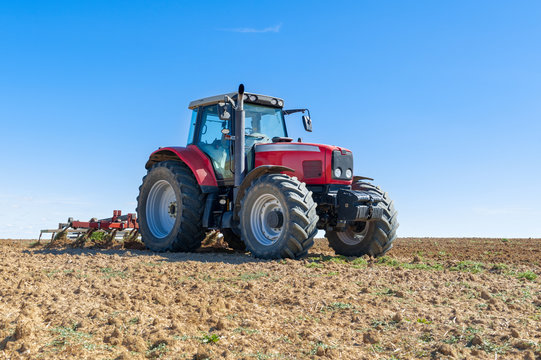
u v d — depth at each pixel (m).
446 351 2.58
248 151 7.17
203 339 2.70
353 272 5.05
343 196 6.52
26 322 2.84
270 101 7.58
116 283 4.16
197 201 7.67
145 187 8.46
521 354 2.61
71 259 6.04
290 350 2.60
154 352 2.48
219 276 4.71
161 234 8.27
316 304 3.55
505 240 10.97
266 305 3.54
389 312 3.38
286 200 6.07
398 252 8.06
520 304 3.65
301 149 6.80
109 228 9.68
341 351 2.58
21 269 4.88
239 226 6.76
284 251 6.07
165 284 4.26
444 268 5.61
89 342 2.61
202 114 7.98
